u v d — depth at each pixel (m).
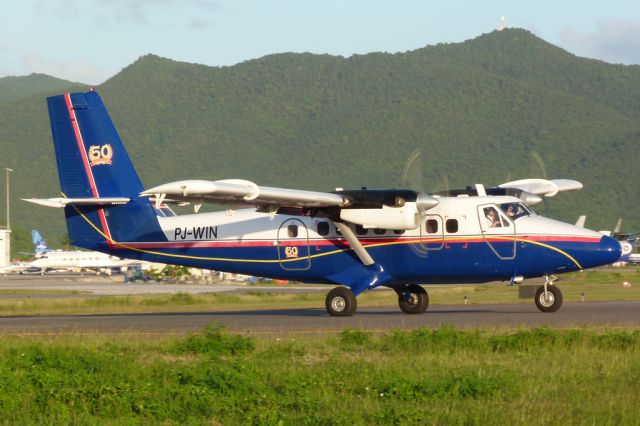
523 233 77.31
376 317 79.06
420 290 83.25
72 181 85.44
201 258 84.75
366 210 76.06
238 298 138.88
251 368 45.59
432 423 35.62
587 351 51.66
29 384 42.62
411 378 42.66
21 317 93.69
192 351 53.97
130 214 85.50
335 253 80.69
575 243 77.19
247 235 83.31
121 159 84.81
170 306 123.69
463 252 77.88
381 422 36.22
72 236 86.69
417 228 77.00
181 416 38.00
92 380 43.22
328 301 80.00
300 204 74.50
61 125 85.31
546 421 35.66
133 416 38.28
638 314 78.44
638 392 40.69
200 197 70.12
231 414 37.50
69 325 76.19
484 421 35.97
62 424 37.12
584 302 104.00
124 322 78.62
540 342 53.78
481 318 75.44
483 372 44.44
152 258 86.00
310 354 52.06
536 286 101.88
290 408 38.75
